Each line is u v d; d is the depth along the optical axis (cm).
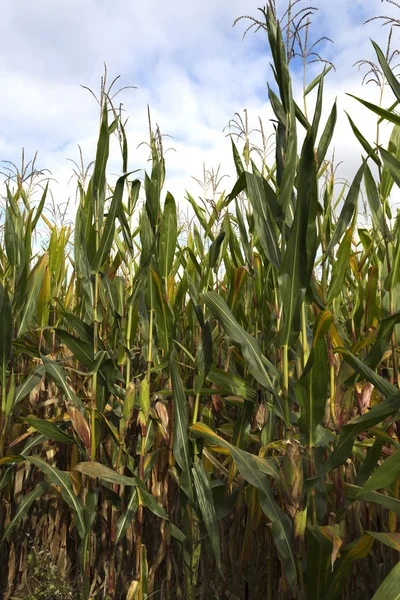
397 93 182
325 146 211
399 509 181
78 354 246
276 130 217
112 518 250
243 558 245
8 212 305
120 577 307
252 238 273
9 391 269
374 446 195
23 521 302
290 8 206
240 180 217
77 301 337
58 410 320
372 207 214
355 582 255
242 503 297
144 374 282
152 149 248
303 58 215
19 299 284
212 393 238
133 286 261
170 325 245
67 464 320
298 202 184
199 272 274
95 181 239
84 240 241
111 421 294
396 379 221
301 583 191
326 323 175
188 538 238
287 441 192
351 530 248
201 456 249
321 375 184
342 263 211
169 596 269
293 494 184
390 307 217
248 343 204
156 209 245
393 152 212
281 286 194
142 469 237
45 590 287
